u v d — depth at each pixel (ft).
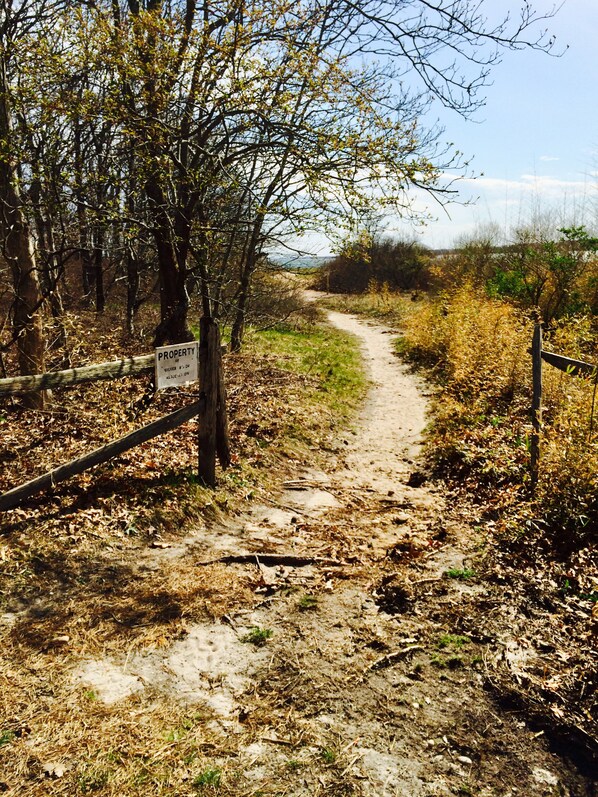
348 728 10.08
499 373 31.58
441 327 52.60
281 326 66.13
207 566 15.38
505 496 18.97
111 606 13.25
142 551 15.84
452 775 9.18
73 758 9.12
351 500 21.49
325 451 27.30
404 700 10.73
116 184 26.12
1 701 10.12
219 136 28.12
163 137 24.98
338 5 32.24
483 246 80.84
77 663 11.35
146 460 20.15
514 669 11.37
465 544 16.96
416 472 24.82
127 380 28.84
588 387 19.38
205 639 12.41
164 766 9.09
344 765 9.28
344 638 12.62
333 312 106.22
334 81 25.53
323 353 53.06
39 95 24.75
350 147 23.93
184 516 17.70
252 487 21.03
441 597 14.08
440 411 33.09
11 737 9.41
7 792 8.41
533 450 19.13
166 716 10.16
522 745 9.75
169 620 12.93
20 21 31.63
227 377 36.86
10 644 11.66
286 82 24.61
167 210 29.68
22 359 24.03
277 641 12.46
